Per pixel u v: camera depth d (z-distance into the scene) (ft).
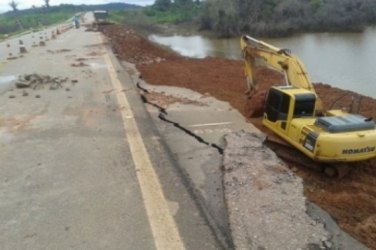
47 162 23.81
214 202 21.13
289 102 30.01
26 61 66.18
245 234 17.01
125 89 42.63
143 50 94.68
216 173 24.73
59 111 34.76
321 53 106.93
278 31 178.81
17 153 25.34
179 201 19.08
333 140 25.82
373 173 29.43
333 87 60.64
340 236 18.97
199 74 66.95
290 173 23.65
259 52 40.40
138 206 18.63
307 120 29.66
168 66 74.69
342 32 168.86
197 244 15.81
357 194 26.00
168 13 313.12
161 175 21.88
